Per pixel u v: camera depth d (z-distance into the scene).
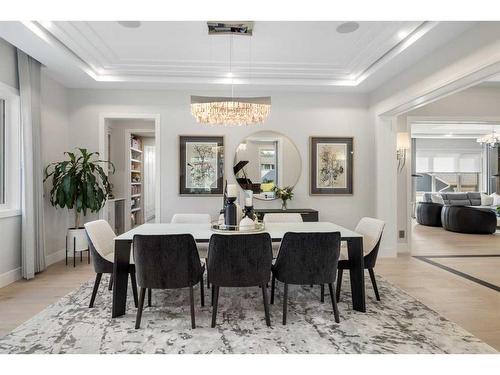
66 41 3.37
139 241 2.32
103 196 4.37
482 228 6.73
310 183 4.89
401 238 5.11
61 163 4.12
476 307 2.83
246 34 3.25
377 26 3.07
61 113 4.50
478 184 10.12
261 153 4.87
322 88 4.71
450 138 10.08
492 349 2.11
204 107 3.08
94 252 2.73
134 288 2.84
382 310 2.74
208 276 2.43
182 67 4.14
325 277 2.47
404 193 5.11
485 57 2.61
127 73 4.30
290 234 2.41
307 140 4.91
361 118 4.96
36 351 2.07
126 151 6.15
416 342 2.20
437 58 3.26
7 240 3.46
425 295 3.13
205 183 4.81
